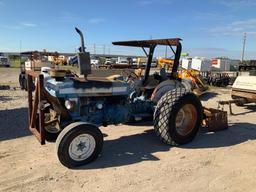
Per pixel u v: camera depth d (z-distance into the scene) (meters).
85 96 4.27
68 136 3.84
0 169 3.88
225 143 5.18
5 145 4.82
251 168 4.07
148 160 4.28
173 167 4.04
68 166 3.93
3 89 12.38
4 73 23.94
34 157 4.30
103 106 4.59
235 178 3.75
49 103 4.40
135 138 5.34
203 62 18.88
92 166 4.03
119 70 7.50
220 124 5.98
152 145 4.97
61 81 4.12
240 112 8.18
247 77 8.41
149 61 5.82
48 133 4.80
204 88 11.84
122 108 4.77
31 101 4.61
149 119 5.43
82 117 4.37
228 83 16.41
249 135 5.71
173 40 5.40
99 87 4.39
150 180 3.63
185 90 5.06
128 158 4.35
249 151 4.79
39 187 3.41
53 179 3.62
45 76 4.31
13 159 4.22
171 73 5.80
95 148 4.12
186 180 3.66
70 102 4.14
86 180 3.61
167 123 4.75
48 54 11.84
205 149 4.84
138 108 5.24
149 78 5.93
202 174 3.85
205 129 6.08
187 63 19.36
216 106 9.11
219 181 3.65
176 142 4.91
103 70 7.78
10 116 6.83
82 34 4.03
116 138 5.34
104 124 4.63
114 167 4.01
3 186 3.41
